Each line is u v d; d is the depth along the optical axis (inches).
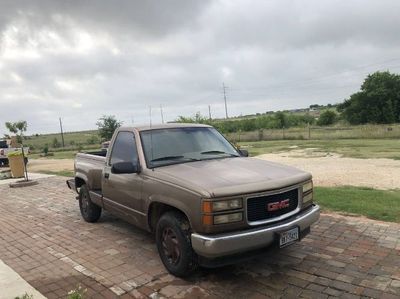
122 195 235.1
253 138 1582.2
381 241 225.3
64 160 1096.2
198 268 196.2
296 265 197.5
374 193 341.1
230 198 169.2
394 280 176.7
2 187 546.3
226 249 164.9
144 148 221.8
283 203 182.4
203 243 166.1
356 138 1310.3
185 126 249.0
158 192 196.2
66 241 262.8
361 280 178.1
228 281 184.4
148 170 209.3
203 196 168.6
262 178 183.8
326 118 2481.5
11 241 271.7
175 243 189.0
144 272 201.0
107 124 1675.7
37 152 1776.6
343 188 376.2
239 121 2390.5
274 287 176.1
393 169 501.0
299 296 166.7
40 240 269.6
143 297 174.4
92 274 202.7
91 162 295.0
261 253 178.2
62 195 448.1
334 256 206.4
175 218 186.2
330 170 515.5
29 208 384.8
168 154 221.1
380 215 275.1
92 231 282.8
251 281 183.0
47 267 216.8
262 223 175.3
